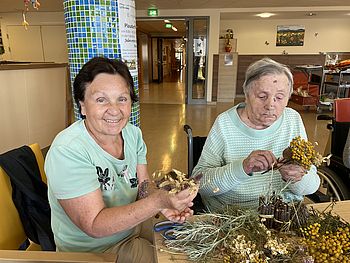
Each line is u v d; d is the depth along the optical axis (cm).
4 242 104
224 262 67
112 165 101
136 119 213
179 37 1397
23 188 109
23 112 340
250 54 837
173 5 650
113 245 108
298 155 85
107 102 95
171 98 848
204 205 125
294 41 821
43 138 378
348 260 59
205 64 730
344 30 800
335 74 589
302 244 67
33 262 80
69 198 85
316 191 129
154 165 328
